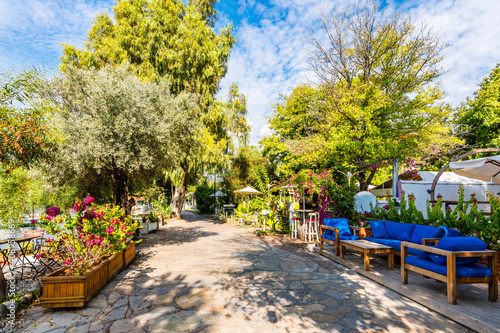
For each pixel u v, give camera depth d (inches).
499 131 673.0
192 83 732.7
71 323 146.1
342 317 147.2
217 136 844.0
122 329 138.3
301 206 487.5
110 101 315.3
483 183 539.8
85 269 182.5
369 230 323.6
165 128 346.3
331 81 497.0
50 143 215.5
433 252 163.0
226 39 846.5
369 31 464.1
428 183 503.5
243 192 703.7
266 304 168.9
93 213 215.9
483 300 155.7
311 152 504.1
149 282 217.8
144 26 676.1
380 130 478.9
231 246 388.5
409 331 129.7
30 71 195.5
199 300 177.5
